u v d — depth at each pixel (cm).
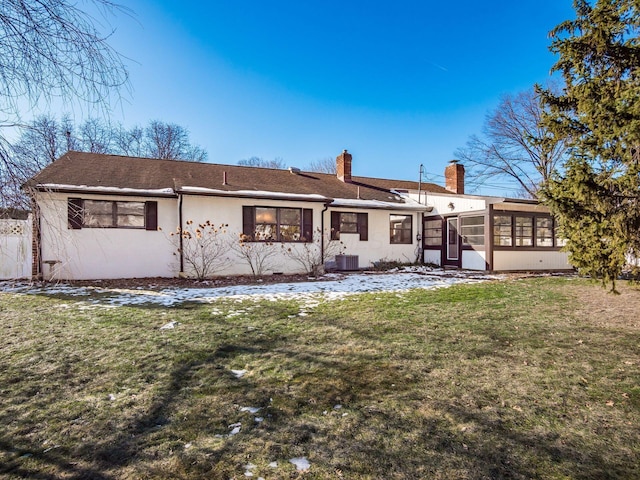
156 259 1164
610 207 541
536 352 420
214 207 1212
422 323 557
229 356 408
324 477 206
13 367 373
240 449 233
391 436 247
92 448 236
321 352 422
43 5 306
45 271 1022
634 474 208
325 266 1389
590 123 561
